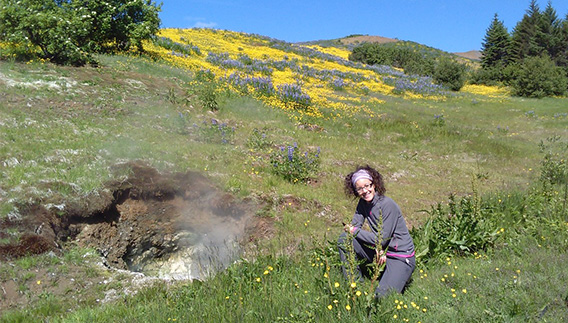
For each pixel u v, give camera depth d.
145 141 9.21
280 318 3.50
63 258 5.64
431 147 14.02
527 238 5.68
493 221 6.48
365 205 4.33
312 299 3.78
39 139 8.19
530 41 51.22
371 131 15.50
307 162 9.78
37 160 7.32
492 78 39.28
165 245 7.50
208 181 8.02
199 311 3.91
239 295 4.07
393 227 4.16
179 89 14.09
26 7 13.09
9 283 4.98
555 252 4.95
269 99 16.27
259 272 4.66
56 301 4.81
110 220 6.94
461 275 4.42
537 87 31.81
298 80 24.50
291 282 4.34
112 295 5.01
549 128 18.56
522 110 23.94
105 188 7.01
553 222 6.05
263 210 7.61
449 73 34.69
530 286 3.86
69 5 16.62
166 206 7.55
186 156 9.02
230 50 30.52
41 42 13.16
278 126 13.45
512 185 10.07
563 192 8.41
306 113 15.96
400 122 17.05
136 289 5.14
